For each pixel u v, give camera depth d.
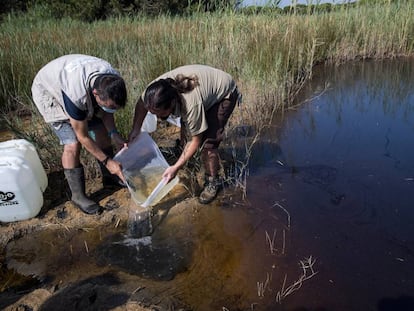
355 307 2.12
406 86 5.95
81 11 16.53
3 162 2.73
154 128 3.93
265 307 2.13
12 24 8.56
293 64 6.16
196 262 2.51
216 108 2.88
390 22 7.90
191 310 2.12
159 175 2.93
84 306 2.16
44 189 3.20
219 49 5.67
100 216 2.97
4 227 2.84
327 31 7.57
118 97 2.35
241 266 2.45
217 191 3.26
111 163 2.70
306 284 2.28
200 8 6.49
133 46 6.19
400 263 2.41
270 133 4.38
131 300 2.19
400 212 2.89
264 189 3.29
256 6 5.88
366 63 7.47
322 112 4.98
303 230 2.76
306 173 3.51
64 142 2.80
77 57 2.59
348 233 2.71
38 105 2.70
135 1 16.89
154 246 2.67
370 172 3.45
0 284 2.36
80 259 2.56
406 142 4.02
